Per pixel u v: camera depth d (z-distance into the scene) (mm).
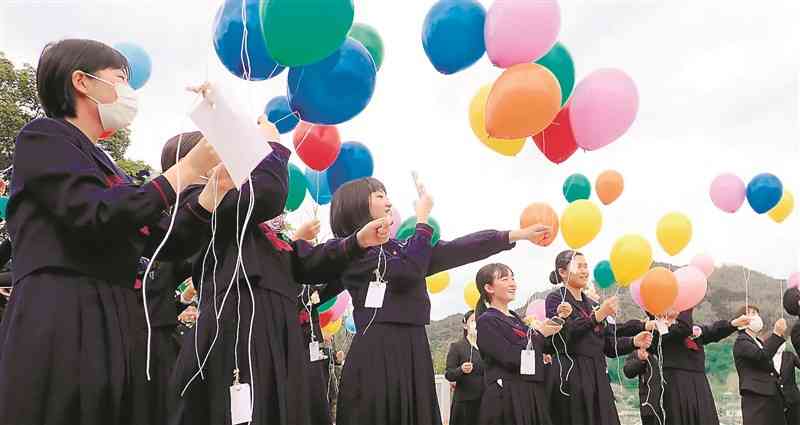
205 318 2002
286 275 2189
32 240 1537
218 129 1582
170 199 1568
